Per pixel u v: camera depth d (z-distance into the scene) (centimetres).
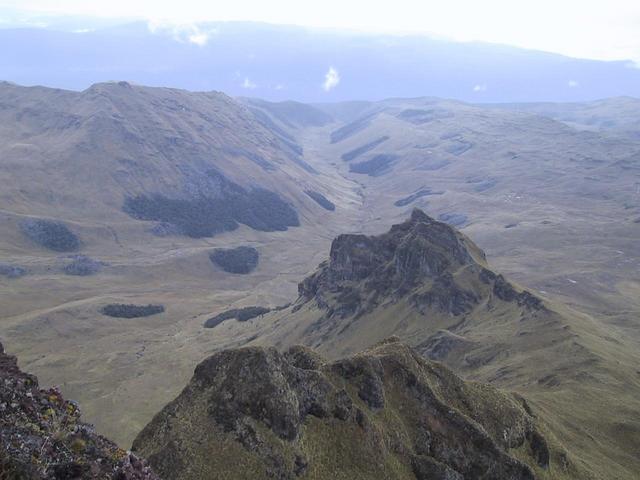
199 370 8200
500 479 9331
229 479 6981
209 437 7381
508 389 16375
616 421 13675
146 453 7231
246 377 7912
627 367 16838
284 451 7488
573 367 16688
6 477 2958
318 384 8681
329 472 7831
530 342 19425
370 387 9300
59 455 3359
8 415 3384
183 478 6894
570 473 10944
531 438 10694
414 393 9881
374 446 8488
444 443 9356
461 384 10788
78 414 3859
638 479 11750
